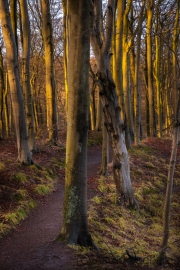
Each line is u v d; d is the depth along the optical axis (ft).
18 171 34.09
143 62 89.66
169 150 59.36
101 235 24.29
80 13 17.16
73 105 18.11
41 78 86.07
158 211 33.45
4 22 32.86
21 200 28.63
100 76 28.99
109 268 16.26
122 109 46.75
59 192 34.27
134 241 24.75
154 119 69.31
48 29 47.16
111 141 31.22
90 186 36.11
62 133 65.36
